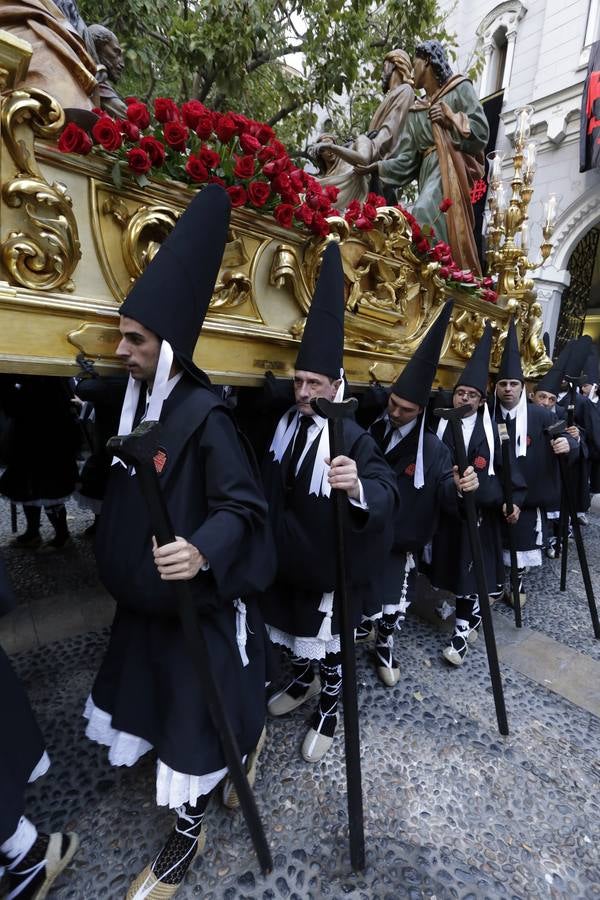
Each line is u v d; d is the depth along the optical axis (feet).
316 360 5.30
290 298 6.16
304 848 4.94
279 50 18.02
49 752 5.88
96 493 10.46
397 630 9.32
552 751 6.51
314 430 5.63
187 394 4.16
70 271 4.23
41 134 3.90
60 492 11.16
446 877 4.76
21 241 3.93
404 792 5.68
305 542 5.54
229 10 14.69
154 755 5.94
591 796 5.84
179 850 4.33
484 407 8.77
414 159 11.75
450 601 10.28
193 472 4.04
